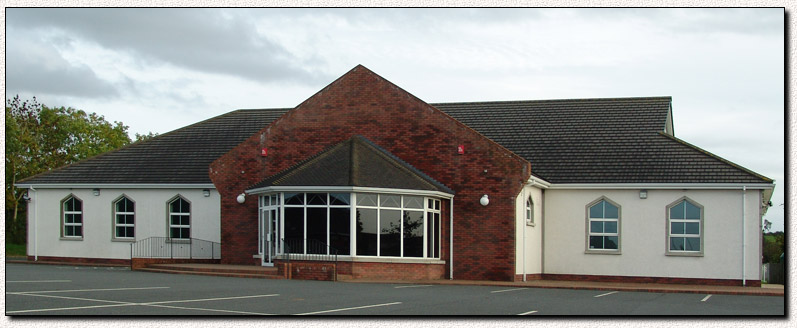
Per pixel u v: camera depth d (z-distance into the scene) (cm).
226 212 3294
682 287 2825
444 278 2989
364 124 3158
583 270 3175
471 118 3725
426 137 3070
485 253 2958
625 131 3412
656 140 3306
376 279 2739
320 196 2794
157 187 3700
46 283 2186
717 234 3017
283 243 2814
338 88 3206
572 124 3541
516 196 2938
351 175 2761
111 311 1570
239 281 2516
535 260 3167
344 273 2733
